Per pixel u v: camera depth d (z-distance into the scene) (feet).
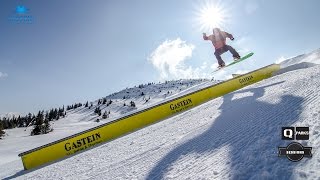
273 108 19.44
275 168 9.12
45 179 23.77
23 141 125.49
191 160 14.02
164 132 29.04
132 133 39.29
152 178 13.50
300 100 18.94
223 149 13.74
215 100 42.60
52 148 35.68
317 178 7.63
